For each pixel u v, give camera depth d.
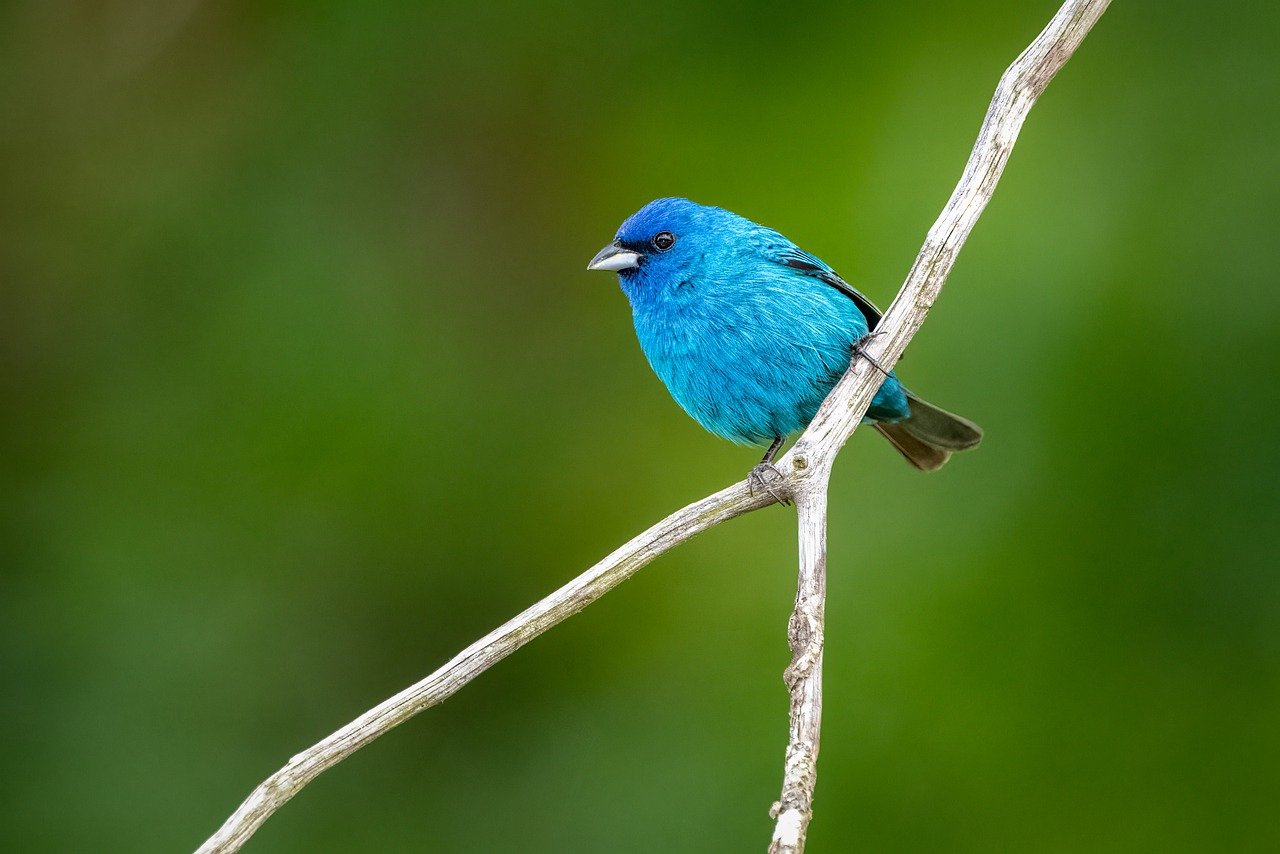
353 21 13.54
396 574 12.33
